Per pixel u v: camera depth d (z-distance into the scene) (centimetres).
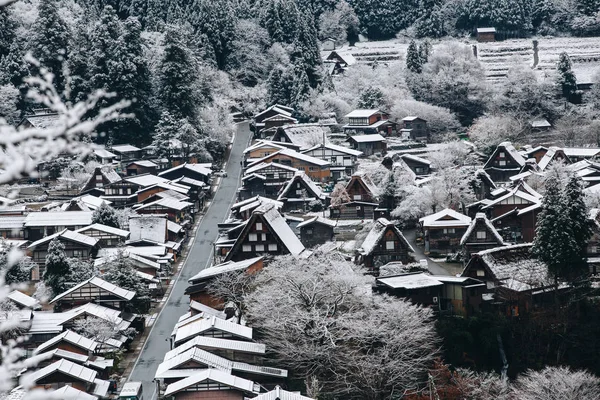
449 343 5188
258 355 4903
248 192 9225
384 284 5581
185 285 6919
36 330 5338
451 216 7006
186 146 10188
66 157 9838
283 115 11675
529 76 12175
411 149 10850
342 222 8012
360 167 9931
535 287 5562
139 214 8200
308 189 8475
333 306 5150
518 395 4522
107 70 10925
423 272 6050
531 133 11725
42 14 10975
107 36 11050
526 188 7794
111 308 5856
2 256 6562
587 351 5209
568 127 11319
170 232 7844
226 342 4916
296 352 4825
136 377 5209
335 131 11881
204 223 8669
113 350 5394
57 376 4628
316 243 7256
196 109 11194
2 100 10450
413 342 4775
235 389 4425
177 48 11106
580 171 8825
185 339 5059
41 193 9500
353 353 4809
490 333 5238
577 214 5709
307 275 5281
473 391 4509
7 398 4309
